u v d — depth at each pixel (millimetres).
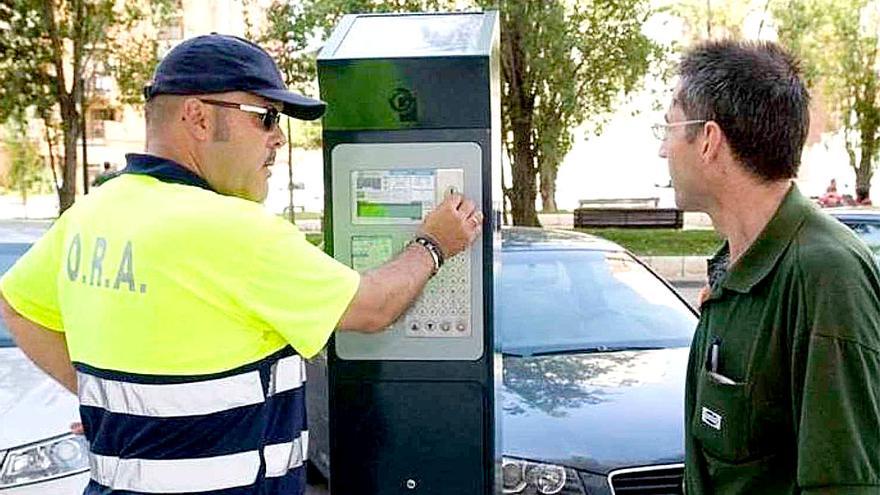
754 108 1769
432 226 2100
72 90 16031
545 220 20391
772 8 19719
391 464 2285
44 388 3814
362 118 2158
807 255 1683
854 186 23938
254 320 1776
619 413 3547
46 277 2008
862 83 21781
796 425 1682
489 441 2248
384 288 1932
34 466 3496
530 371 3980
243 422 1781
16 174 26141
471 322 2211
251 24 15641
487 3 12688
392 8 12609
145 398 1755
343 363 2264
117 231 1813
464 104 2127
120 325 1777
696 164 1854
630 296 4707
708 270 2059
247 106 1871
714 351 1823
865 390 1609
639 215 17141
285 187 25000
